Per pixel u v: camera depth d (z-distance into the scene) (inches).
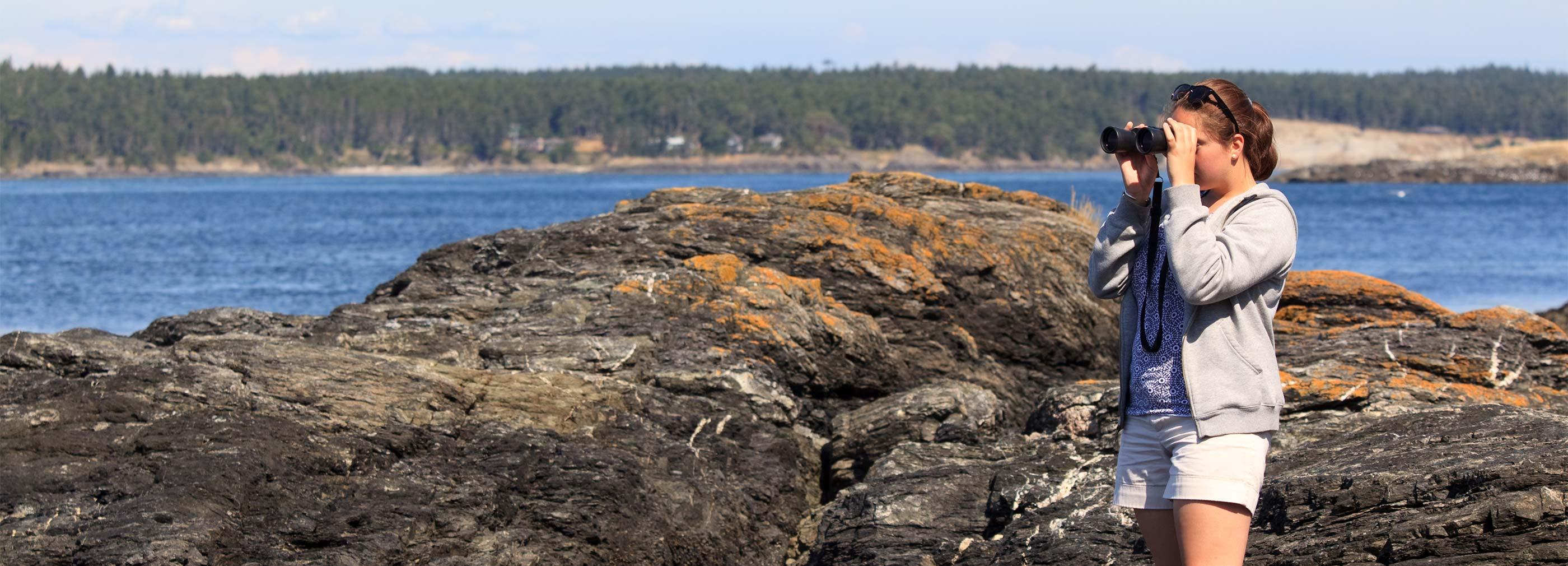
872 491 392.8
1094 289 233.9
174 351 422.6
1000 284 608.7
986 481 387.5
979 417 469.4
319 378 401.4
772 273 552.1
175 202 5994.1
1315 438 385.4
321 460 367.2
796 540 427.5
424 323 495.8
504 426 407.2
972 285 603.2
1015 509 365.1
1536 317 493.4
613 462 393.7
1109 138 220.7
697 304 518.0
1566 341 482.3
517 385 430.0
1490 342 472.7
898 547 367.6
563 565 362.9
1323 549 289.1
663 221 606.2
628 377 468.8
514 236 611.8
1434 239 3324.3
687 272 539.8
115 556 314.0
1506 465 277.9
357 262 2568.9
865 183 727.1
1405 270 2425.0
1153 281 217.6
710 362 479.5
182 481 341.4
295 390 394.0
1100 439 407.8
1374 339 481.4
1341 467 317.7
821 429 496.1
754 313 513.3
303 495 354.3
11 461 356.8
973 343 587.5
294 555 337.1
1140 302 222.7
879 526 376.2
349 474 370.6
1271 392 206.2
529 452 393.1
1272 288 209.0
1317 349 479.5
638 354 478.3
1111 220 230.4
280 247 3016.7
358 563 337.1
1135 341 221.9
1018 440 433.7
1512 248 3004.4
